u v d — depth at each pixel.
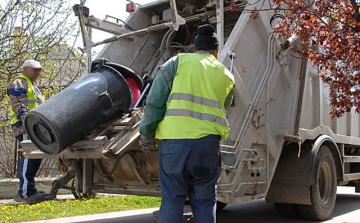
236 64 4.28
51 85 10.12
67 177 5.19
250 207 6.75
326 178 5.49
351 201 7.66
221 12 4.28
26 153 3.83
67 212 5.16
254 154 4.36
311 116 5.58
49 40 9.50
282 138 4.89
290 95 5.15
